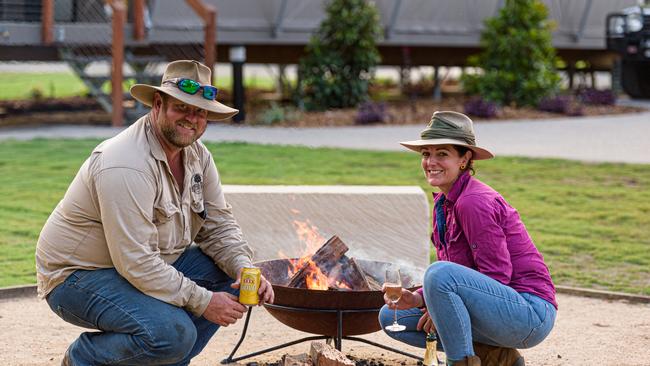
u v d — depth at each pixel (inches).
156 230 166.9
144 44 603.8
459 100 811.4
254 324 236.1
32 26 579.5
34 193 390.6
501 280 165.0
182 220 173.6
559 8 846.5
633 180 436.1
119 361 168.1
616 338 223.3
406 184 409.7
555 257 303.0
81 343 171.5
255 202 262.4
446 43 786.8
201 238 186.9
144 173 163.6
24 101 779.4
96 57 601.9
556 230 339.3
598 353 211.6
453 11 783.7
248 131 598.2
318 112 694.5
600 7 869.8
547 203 384.8
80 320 171.5
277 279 202.4
